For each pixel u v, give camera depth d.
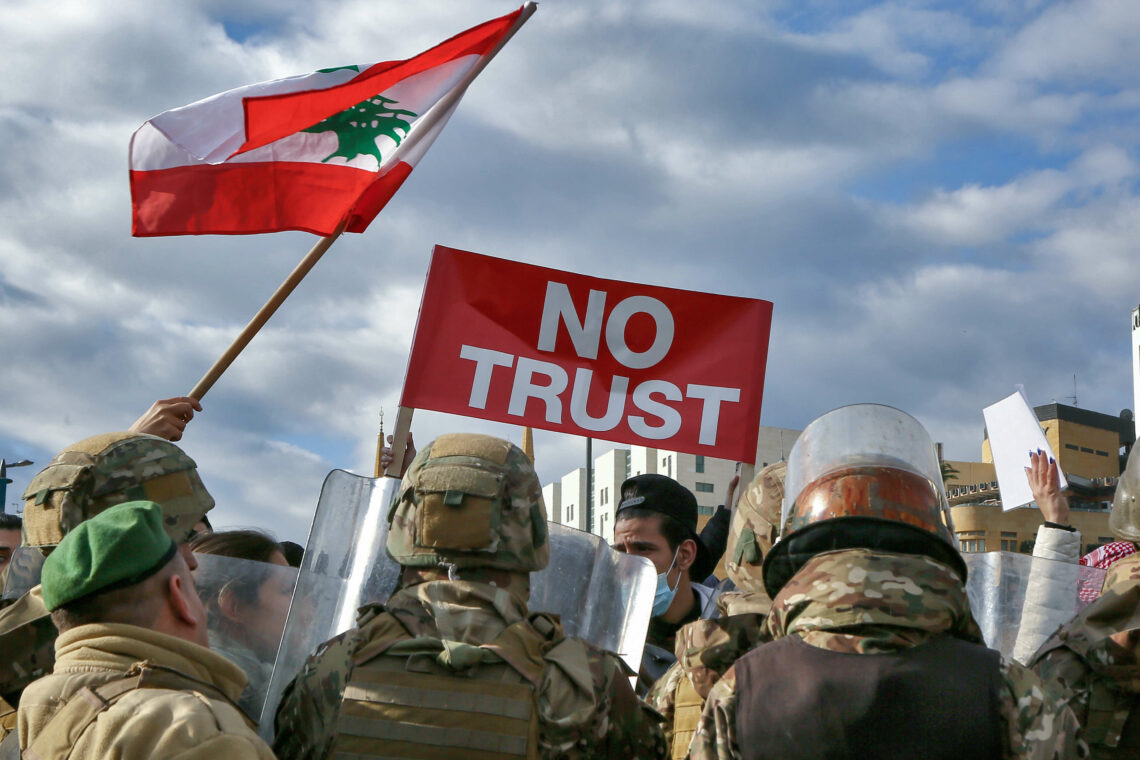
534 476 3.44
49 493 3.72
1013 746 2.53
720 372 5.70
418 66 7.32
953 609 2.71
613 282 5.79
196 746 2.52
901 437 3.08
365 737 2.96
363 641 3.16
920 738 2.51
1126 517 3.65
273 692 3.62
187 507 3.84
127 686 2.72
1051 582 3.82
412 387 5.65
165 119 6.81
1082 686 3.17
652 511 5.10
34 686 2.84
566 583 3.92
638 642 3.82
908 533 2.83
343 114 7.11
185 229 6.78
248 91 7.00
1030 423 6.12
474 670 3.03
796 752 2.59
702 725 2.81
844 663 2.63
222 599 3.88
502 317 5.74
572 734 3.03
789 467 3.23
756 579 3.71
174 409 4.97
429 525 3.25
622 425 5.66
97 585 2.86
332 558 3.78
